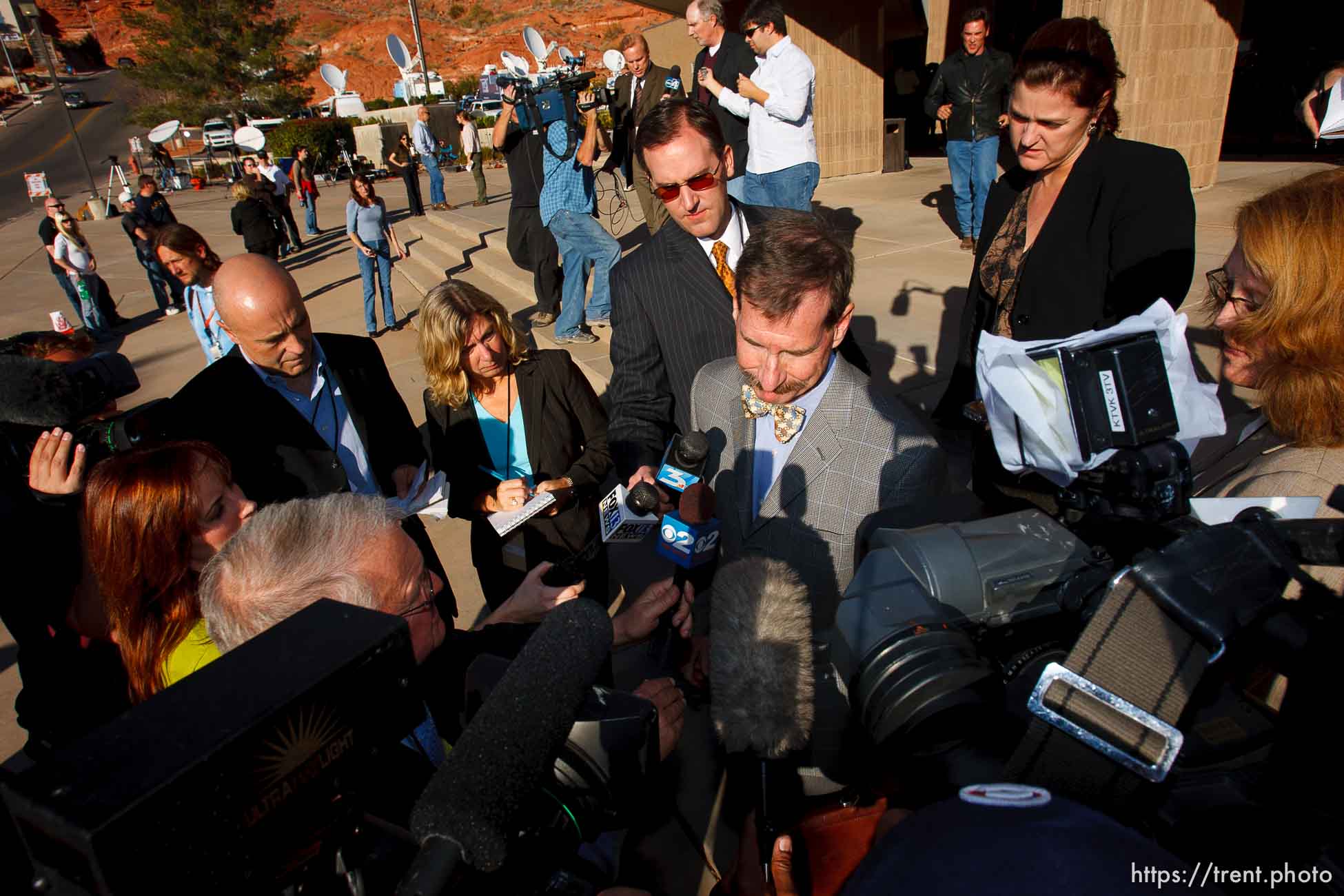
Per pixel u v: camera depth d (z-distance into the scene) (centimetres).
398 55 3175
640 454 214
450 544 393
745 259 142
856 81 1076
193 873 52
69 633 174
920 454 156
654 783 83
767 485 173
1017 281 222
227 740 52
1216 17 704
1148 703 62
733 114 491
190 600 139
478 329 244
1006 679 85
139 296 1064
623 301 222
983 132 593
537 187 563
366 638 63
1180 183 192
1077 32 190
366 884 66
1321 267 100
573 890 72
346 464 239
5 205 2598
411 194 1445
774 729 109
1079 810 55
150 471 136
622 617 162
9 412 181
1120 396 88
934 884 52
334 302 923
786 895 106
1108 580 83
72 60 7219
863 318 507
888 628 88
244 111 4516
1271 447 118
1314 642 62
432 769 98
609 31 7706
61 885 51
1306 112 268
